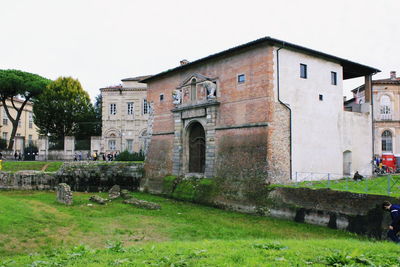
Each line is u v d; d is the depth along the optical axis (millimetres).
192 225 18594
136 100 56531
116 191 29172
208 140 27484
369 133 30500
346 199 17781
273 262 7887
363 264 7660
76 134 59969
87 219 19391
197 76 29047
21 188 34312
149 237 15805
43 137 50500
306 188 19922
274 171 22875
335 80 28156
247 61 25016
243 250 9445
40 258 10148
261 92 23750
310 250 9375
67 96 56062
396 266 7484
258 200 22328
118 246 10656
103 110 57375
